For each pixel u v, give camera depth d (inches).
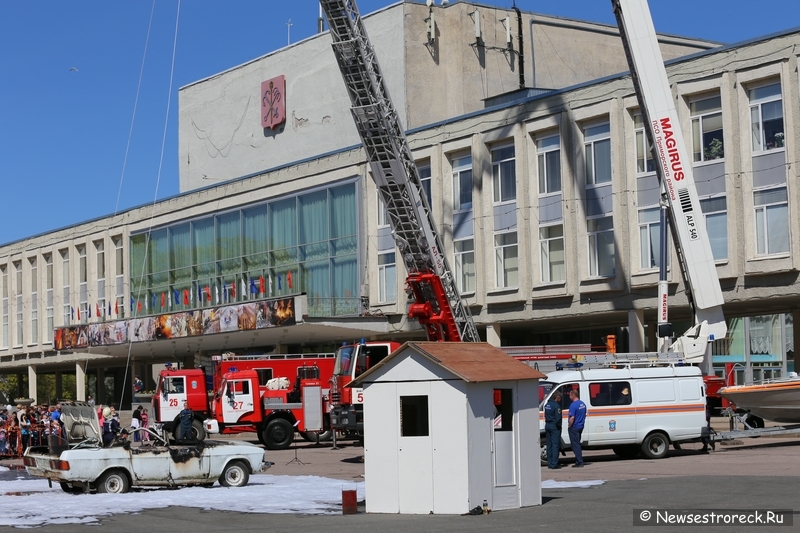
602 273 1710.1
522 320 1828.2
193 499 786.8
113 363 3193.9
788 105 1454.2
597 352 1432.1
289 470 1088.8
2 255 3444.9
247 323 2085.4
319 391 1508.4
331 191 2225.6
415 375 660.1
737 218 1512.1
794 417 1233.4
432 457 652.1
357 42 1470.2
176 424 1611.7
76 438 921.5
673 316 1836.9
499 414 674.2
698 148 1573.6
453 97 2331.4
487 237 1893.5
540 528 571.5
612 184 1681.8
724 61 1529.3
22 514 715.4
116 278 2908.5
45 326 3225.9
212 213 2551.7
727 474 842.8
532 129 1812.3
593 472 915.4
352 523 621.6
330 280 2217.0
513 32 2415.1
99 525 652.7
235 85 2802.7
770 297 1476.4
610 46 2541.8
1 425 1542.8
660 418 1060.5
